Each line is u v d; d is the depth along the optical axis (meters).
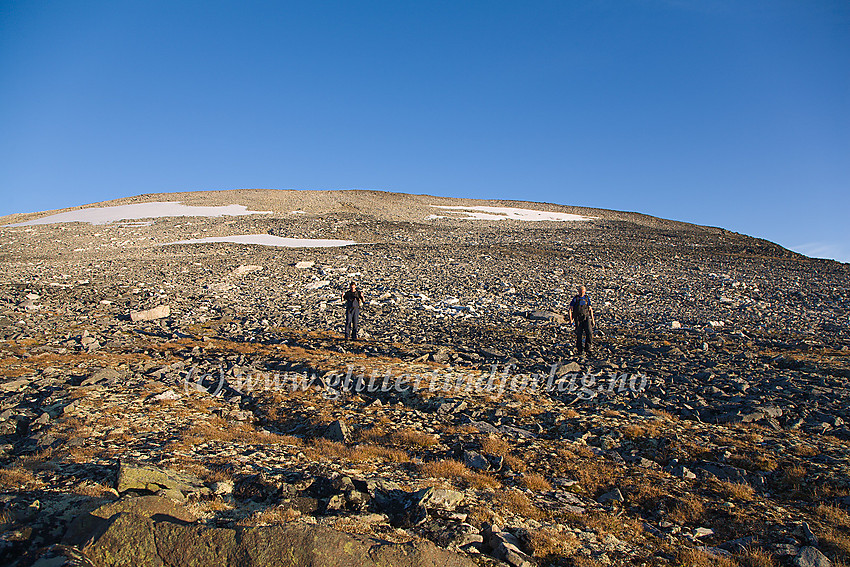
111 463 7.75
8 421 10.25
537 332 25.98
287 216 78.56
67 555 4.71
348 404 12.73
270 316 29.44
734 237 84.00
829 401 12.42
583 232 80.31
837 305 36.34
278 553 4.84
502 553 5.70
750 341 23.36
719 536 6.78
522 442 10.14
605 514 7.30
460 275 45.47
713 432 10.54
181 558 4.88
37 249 50.97
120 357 17.27
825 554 6.18
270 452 8.98
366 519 6.20
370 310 31.83
